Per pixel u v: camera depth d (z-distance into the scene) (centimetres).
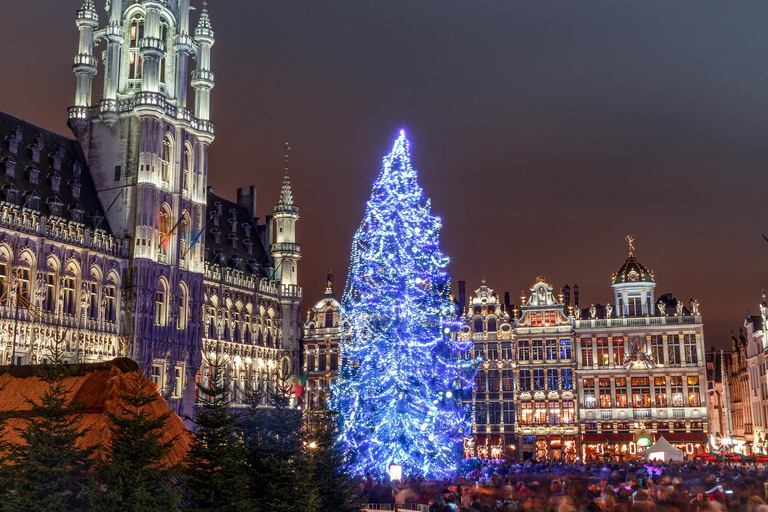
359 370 4734
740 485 3014
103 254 6481
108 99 7031
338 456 2892
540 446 8812
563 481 3325
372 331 4766
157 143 6975
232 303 8312
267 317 8912
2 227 5562
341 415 4481
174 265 7019
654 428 8569
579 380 8831
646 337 8775
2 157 6175
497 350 9119
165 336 6844
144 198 6775
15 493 1981
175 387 6956
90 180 7038
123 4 7419
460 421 5797
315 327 9669
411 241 4547
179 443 2500
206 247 8406
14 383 2519
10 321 5522
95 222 6662
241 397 8056
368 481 3862
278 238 9400
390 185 4544
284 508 2405
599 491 2752
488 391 9038
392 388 4406
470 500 2594
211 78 7800
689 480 3300
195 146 7562
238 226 9375
